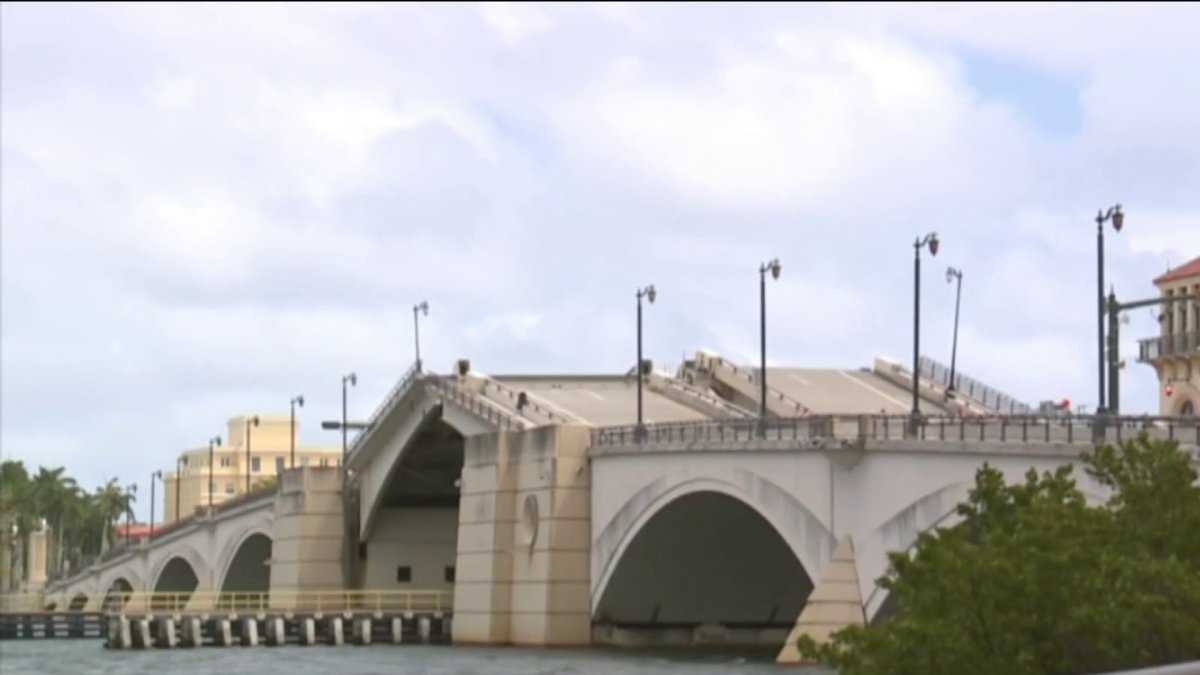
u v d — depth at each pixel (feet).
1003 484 441.27
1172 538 411.34
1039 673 378.32
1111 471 428.97
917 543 440.45
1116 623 374.63
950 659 382.83
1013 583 383.65
